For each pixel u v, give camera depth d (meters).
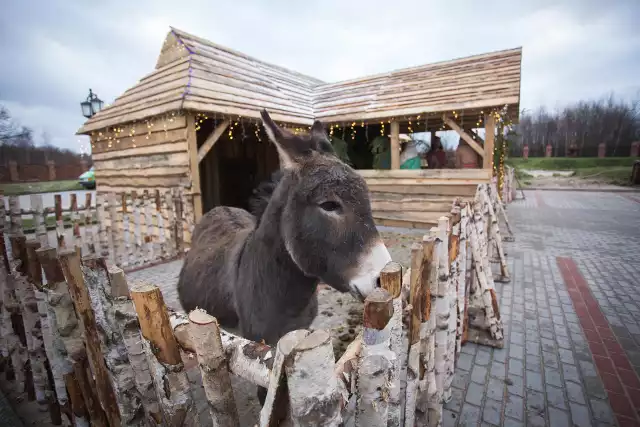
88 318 1.43
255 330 2.02
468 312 4.05
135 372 1.25
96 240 6.51
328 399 0.78
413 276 1.66
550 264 6.45
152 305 1.04
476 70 9.69
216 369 1.01
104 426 1.77
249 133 11.40
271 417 0.83
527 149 40.19
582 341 3.75
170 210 7.02
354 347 1.19
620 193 19.56
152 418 1.32
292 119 9.27
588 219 11.35
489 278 3.90
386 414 1.03
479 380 3.10
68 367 1.73
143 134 8.07
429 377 2.17
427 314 1.92
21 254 2.13
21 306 2.26
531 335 3.88
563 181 26.47
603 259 6.73
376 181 9.95
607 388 2.97
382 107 9.64
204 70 8.45
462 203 3.29
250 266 2.07
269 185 2.19
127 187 9.07
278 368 0.79
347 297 4.85
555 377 3.13
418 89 9.88
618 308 4.55
